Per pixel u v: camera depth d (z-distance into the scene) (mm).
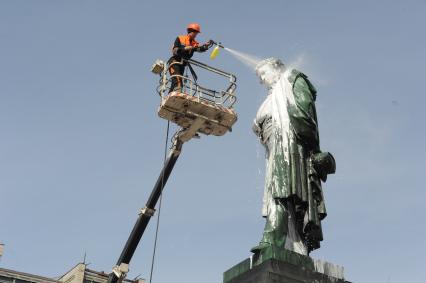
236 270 19453
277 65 22938
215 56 29312
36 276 67812
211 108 31844
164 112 31953
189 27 32938
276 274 18031
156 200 35062
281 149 20641
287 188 19922
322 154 20797
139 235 35688
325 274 18828
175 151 33906
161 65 32594
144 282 59812
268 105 21906
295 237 20000
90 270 72812
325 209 20453
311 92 22016
